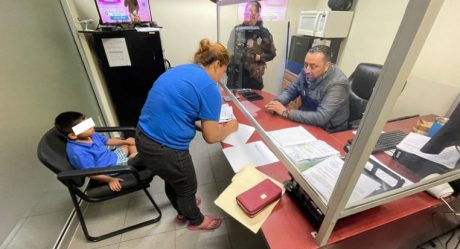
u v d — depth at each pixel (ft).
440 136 2.53
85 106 6.61
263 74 5.16
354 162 1.64
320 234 2.24
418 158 2.74
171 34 8.83
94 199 4.08
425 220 3.01
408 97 2.78
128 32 6.51
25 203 3.75
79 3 6.63
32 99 4.36
